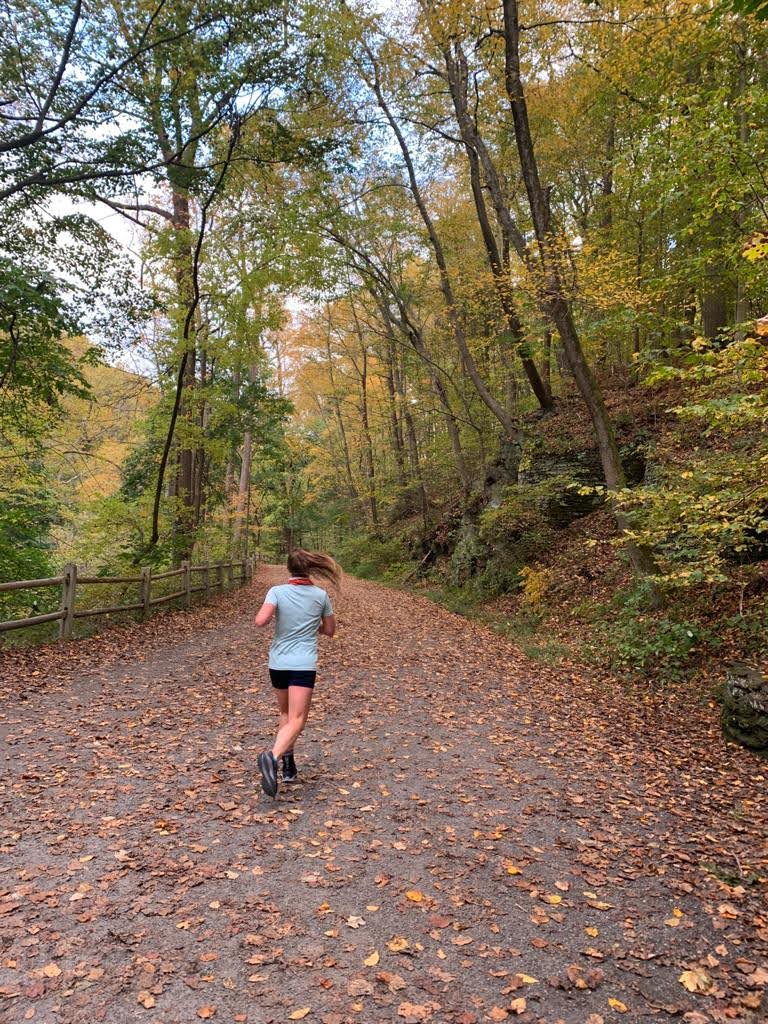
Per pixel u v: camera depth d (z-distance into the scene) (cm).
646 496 665
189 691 699
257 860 346
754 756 558
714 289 1122
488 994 248
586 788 482
